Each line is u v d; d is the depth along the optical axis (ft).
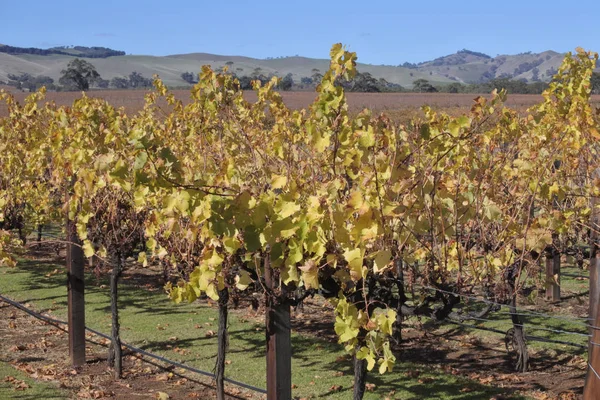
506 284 17.80
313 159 17.70
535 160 22.22
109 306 36.04
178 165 14.29
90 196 23.12
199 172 17.95
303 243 13.53
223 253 16.43
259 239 13.96
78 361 26.81
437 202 15.74
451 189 16.76
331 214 13.20
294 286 15.07
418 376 25.13
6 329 31.78
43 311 35.06
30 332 31.45
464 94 207.72
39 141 39.42
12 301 35.63
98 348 29.19
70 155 24.47
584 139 25.94
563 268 43.34
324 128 14.97
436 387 23.93
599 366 12.75
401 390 23.65
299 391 23.63
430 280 16.90
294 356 27.78
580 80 28.19
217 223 13.97
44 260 48.01
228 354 27.96
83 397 22.90
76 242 26.73
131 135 14.07
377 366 26.37
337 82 14.92
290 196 13.61
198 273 15.89
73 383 24.58
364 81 230.48
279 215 13.58
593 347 12.85
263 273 16.66
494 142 22.29
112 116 29.32
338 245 14.69
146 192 18.43
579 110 27.09
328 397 23.03
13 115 44.47
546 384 24.30
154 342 29.78
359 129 16.19
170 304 36.47
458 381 24.49
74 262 26.73
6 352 28.19
